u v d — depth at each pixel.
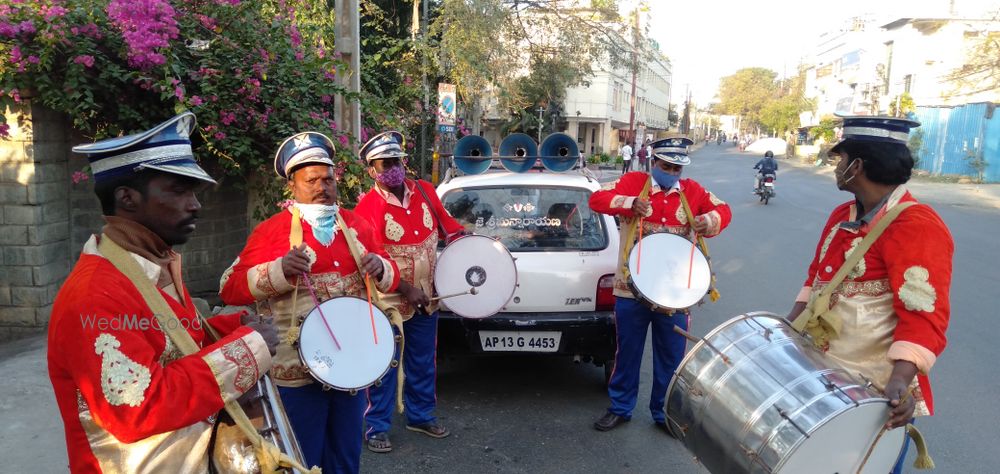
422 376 4.53
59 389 1.87
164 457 1.94
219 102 6.24
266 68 6.32
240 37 6.51
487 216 5.43
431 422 4.62
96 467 1.90
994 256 11.46
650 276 4.36
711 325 7.25
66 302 1.82
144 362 1.82
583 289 4.98
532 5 16.89
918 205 2.62
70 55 5.53
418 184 4.47
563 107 28.14
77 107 5.48
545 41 17.67
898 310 2.52
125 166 1.92
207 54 6.25
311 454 3.09
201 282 7.20
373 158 4.14
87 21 5.57
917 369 2.41
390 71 14.33
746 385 2.57
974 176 29.53
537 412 5.02
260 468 2.06
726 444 2.60
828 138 41.59
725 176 32.53
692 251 4.47
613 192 4.61
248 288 2.97
